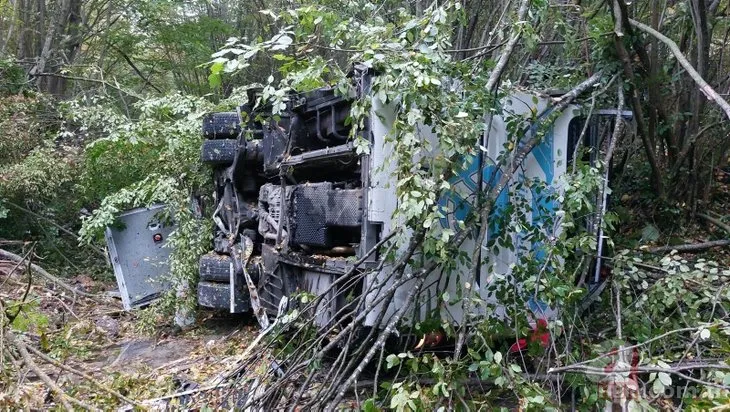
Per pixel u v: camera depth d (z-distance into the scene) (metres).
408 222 3.43
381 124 3.82
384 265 3.66
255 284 5.48
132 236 7.05
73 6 14.51
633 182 6.61
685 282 4.06
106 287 8.48
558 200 4.05
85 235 7.27
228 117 6.35
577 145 4.37
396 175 3.46
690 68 4.42
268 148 5.49
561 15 5.42
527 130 4.13
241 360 4.01
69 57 14.51
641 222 6.34
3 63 11.00
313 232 4.37
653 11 5.62
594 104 4.62
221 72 3.56
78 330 5.86
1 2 13.30
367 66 3.68
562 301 3.65
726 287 3.77
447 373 3.22
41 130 10.34
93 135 10.12
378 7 5.11
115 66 16.34
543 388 3.35
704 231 6.23
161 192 6.61
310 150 4.96
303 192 4.54
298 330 3.77
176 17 14.90
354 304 3.94
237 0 15.63
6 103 10.19
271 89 3.65
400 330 3.77
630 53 5.15
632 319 3.91
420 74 3.32
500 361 3.16
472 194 3.87
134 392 4.18
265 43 3.58
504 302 3.77
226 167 6.29
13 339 3.69
